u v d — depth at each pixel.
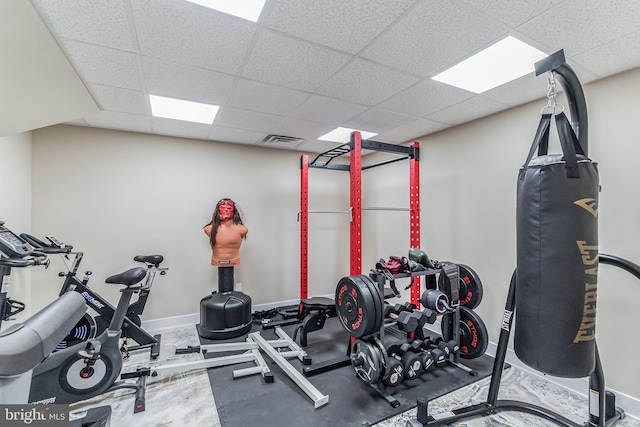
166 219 3.60
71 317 1.17
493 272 2.89
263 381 2.35
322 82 2.25
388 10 1.46
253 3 1.42
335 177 4.93
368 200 4.64
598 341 2.19
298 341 3.18
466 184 3.16
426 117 3.00
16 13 1.43
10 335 0.97
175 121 3.08
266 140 3.87
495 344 2.85
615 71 2.05
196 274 3.75
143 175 3.49
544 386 2.34
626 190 2.06
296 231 4.50
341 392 2.23
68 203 3.12
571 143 1.28
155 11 1.46
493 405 1.95
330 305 3.14
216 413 1.97
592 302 1.30
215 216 3.53
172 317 3.60
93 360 1.95
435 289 2.71
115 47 1.76
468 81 2.24
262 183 4.25
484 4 1.41
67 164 3.12
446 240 3.37
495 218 2.88
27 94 2.01
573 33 1.63
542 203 1.33
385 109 2.78
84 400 1.97
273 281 4.32
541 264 1.33
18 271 2.66
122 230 3.37
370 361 2.17
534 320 1.37
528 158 1.42
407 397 2.17
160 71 2.06
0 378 0.94
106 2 1.38
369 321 2.21
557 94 2.46
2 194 2.40
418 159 3.41
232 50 1.82
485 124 2.98
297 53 1.85
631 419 1.97
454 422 1.87
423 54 1.87
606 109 2.14
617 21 1.51
